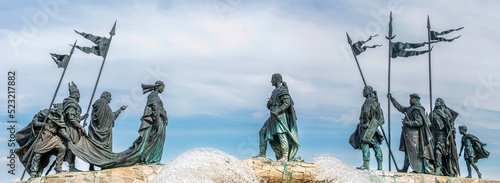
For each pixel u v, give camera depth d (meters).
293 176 56.88
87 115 59.09
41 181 54.50
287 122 58.75
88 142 57.72
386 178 58.72
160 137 58.88
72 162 57.31
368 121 59.94
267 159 57.16
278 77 59.31
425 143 61.19
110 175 55.47
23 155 57.44
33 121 57.16
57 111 56.97
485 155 62.38
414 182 59.09
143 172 56.06
